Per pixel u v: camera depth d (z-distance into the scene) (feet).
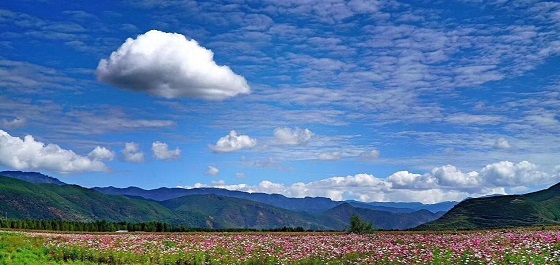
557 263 86.74
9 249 141.69
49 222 469.98
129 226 485.15
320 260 108.27
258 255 121.08
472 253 98.17
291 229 455.22
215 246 140.15
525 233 144.36
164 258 123.95
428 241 131.03
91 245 147.95
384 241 141.69
